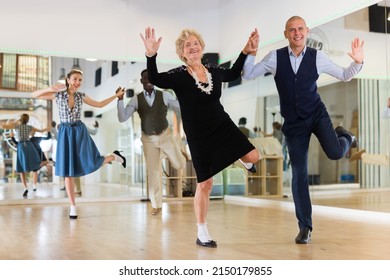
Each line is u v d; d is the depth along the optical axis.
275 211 5.27
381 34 4.81
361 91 5.19
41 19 6.65
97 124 6.87
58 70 6.70
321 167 5.66
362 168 5.11
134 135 7.02
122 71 7.04
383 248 2.85
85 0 6.89
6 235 3.45
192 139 2.89
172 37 7.33
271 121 6.46
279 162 6.22
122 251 2.76
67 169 4.64
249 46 3.08
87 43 6.88
